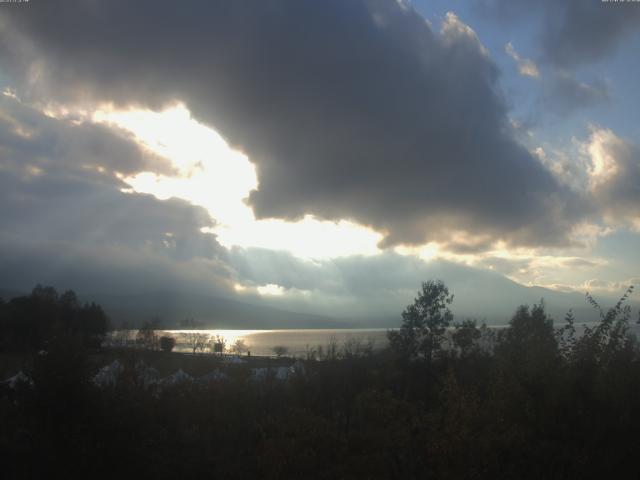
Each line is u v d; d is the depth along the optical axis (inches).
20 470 438.6
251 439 532.7
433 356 1033.5
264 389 720.3
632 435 398.9
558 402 416.8
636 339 473.7
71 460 441.7
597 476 373.4
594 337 462.9
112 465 448.8
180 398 623.2
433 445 387.2
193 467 463.8
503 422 393.7
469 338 973.8
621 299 475.8
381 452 413.1
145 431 495.2
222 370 897.5
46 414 466.3
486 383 471.8
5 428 473.4
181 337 3572.8
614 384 427.5
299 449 414.6
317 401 658.8
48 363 480.1
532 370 435.5
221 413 612.1
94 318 3095.5
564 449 381.4
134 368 660.1
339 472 401.1
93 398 480.4
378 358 845.8
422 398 688.4
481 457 369.4
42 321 2605.8
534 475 371.6
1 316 2541.8
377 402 440.1
